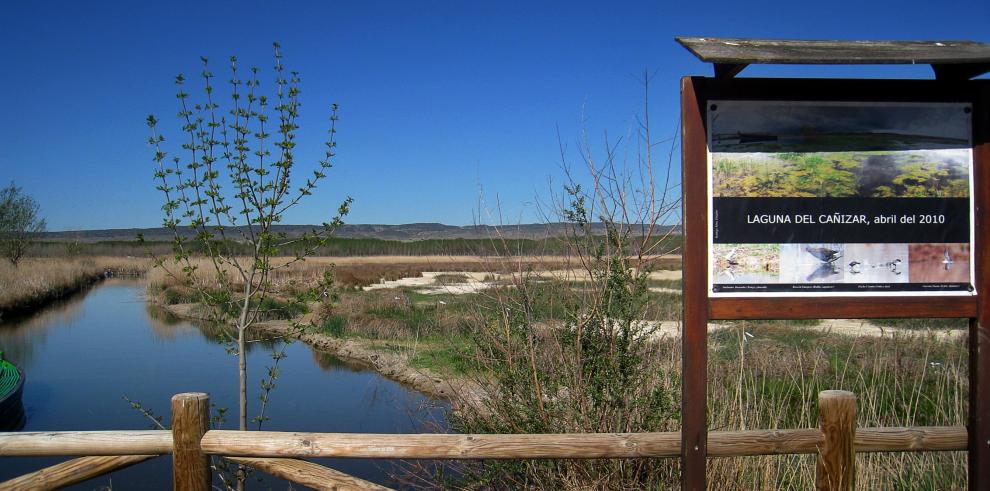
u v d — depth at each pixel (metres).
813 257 3.43
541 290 6.07
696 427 3.36
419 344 16.27
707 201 3.40
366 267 57.19
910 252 3.46
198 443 3.51
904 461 5.61
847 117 3.46
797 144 3.43
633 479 5.45
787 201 3.43
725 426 5.70
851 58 3.06
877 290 3.45
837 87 3.44
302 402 13.06
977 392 3.46
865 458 5.36
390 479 7.61
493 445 3.47
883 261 3.45
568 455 3.48
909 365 9.63
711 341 10.95
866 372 9.23
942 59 3.07
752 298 3.40
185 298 32.28
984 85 3.48
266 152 6.04
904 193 3.46
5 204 46.72
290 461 3.52
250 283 6.32
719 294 3.40
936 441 3.52
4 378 13.43
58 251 66.56
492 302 6.50
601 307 5.75
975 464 3.47
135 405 6.71
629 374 5.69
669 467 5.36
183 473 3.49
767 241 3.41
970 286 3.48
